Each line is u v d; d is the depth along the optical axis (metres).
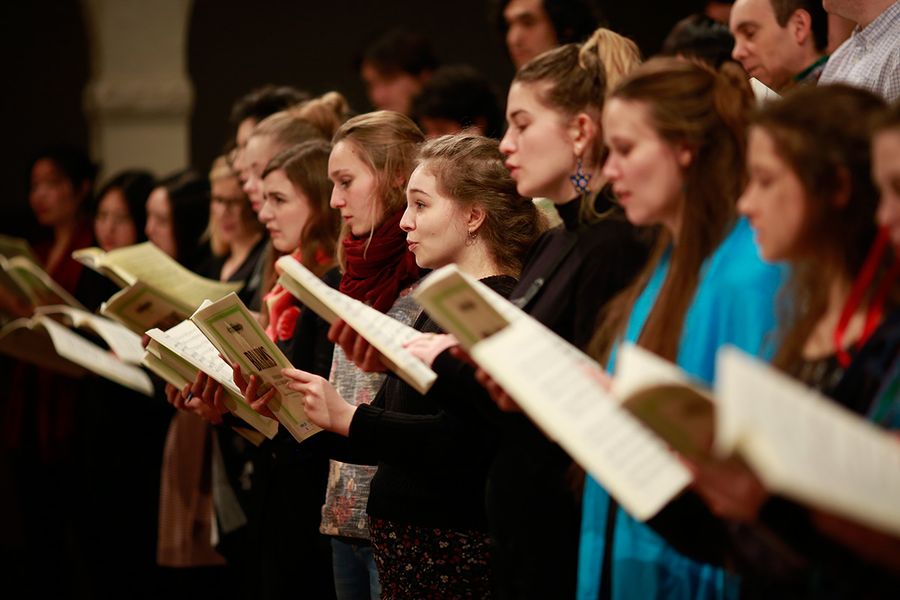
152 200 9.19
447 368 4.36
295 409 5.16
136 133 14.34
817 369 3.36
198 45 18.20
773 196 3.28
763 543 3.26
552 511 4.14
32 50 18.38
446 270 3.62
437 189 5.09
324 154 6.59
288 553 6.39
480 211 5.09
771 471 2.46
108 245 9.72
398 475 5.09
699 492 3.24
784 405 2.59
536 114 4.38
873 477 2.53
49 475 9.49
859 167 3.21
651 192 3.73
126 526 8.54
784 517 2.99
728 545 3.46
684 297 3.74
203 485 7.82
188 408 6.13
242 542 7.32
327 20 18.28
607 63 4.37
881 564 2.90
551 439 4.14
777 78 5.71
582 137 4.35
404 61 9.63
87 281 9.59
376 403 5.47
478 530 4.94
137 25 14.23
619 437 2.96
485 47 18.14
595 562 3.89
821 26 5.56
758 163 3.30
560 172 4.38
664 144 3.70
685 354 3.65
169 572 8.59
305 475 6.36
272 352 4.95
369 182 5.73
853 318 3.32
